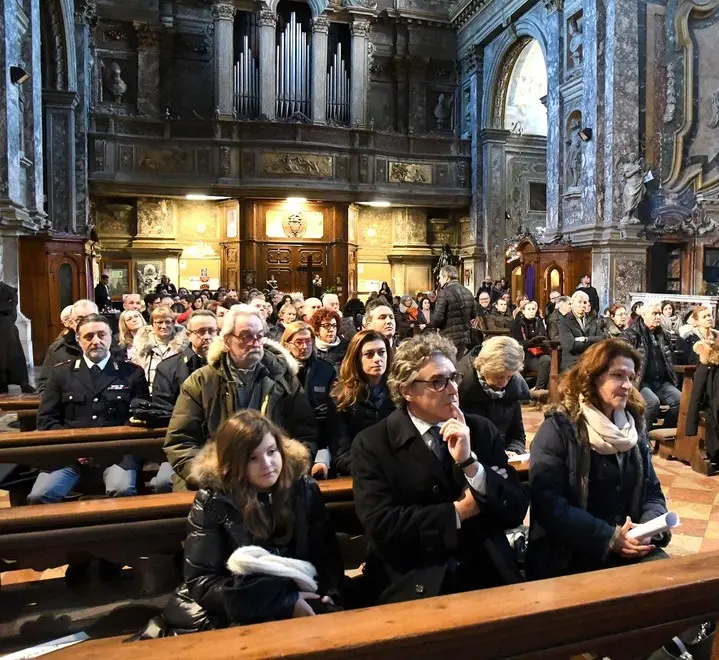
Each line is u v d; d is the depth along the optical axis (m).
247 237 20.23
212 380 3.49
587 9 14.49
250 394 3.50
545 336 9.71
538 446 2.88
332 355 5.30
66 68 16.59
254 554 2.23
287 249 20.66
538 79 20.66
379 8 21.36
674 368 6.53
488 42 20.30
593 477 2.84
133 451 4.05
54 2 15.40
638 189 13.95
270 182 19.59
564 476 2.83
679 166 14.46
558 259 15.23
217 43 19.62
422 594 2.40
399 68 21.89
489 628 1.67
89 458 3.99
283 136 19.72
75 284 13.41
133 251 20.88
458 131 22.45
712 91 14.59
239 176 19.59
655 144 14.34
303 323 4.19
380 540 2.49
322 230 20.83
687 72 14.41
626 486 2.88
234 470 2.39
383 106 22.14
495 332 8.59
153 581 3.49
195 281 21.41
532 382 9.98
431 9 21.83
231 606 2.17
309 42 20.89
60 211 16.88
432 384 2.51
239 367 3.52
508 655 1.74
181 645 1.56
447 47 22.25
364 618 1.69
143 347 5.52
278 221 20.50
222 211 21.12
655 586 1.87
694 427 5.88
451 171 21.45
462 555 2.55
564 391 2.95
